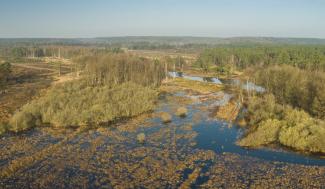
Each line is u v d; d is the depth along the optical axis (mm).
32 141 72750
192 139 75250
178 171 56438
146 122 90750
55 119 86250
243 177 53906
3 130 79125
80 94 110875
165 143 72188
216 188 50000
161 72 179625
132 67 154500
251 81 153750
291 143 68938
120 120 92812
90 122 88812
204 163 60062
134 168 57688
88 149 67562
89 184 51719
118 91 118500
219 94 137750
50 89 123438
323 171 56094
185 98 128500
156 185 51219
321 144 65625
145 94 118125
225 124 89062
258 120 87562
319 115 86188
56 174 55281
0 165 58781
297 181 52188
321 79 104000
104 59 154375
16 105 102125
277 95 115250
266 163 60031
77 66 183125
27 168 57656
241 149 68250
